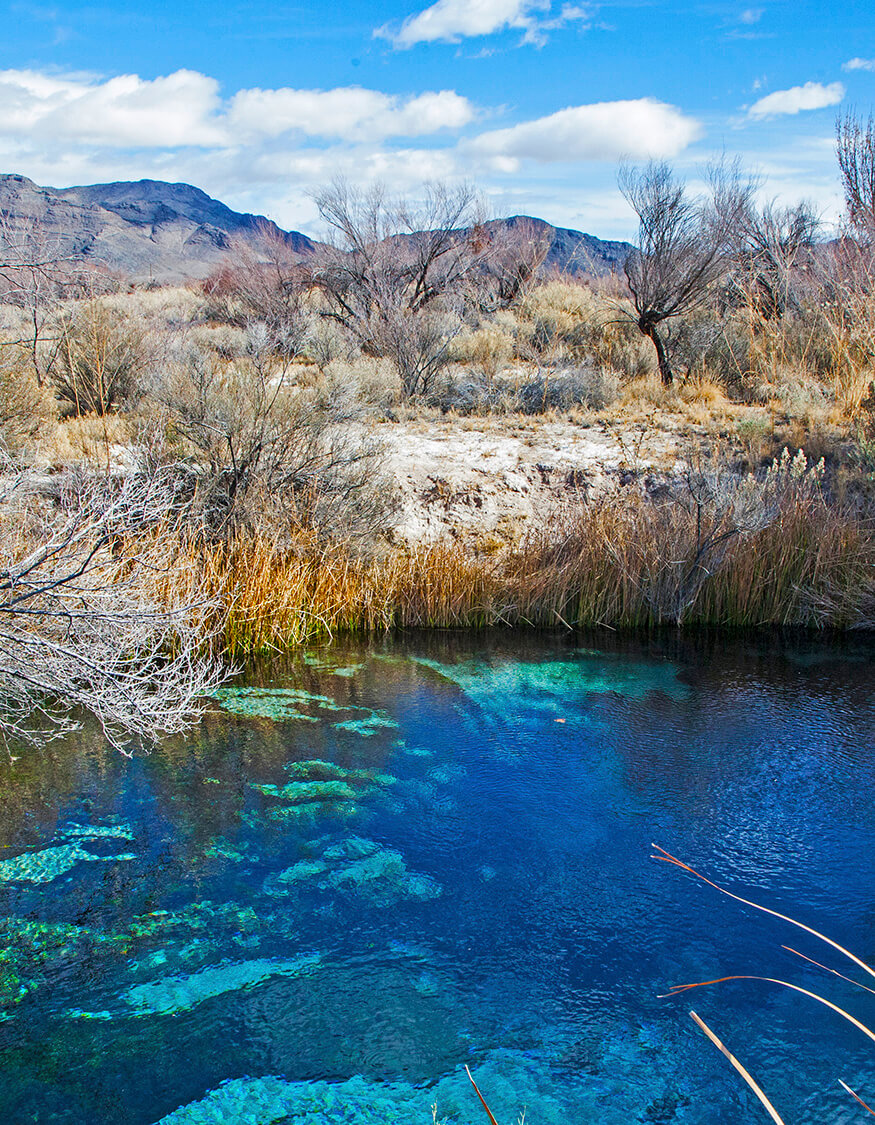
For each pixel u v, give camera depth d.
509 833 4.37
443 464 9.26
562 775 4.97
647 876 4.02
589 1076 2.93
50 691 4.25
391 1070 2.94
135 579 4.78
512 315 16.97
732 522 7.87
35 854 4.14
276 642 6.99
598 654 7.02
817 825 4.45
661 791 4.80
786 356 12.38
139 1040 3.06
